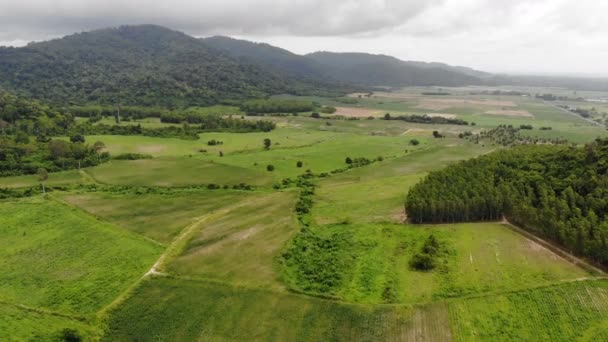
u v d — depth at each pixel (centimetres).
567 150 11194
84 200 11725
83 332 6456
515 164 11444
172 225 10112
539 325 6391
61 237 9475
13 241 9294
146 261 8406
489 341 6116
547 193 9562
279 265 8188
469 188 10356
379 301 6988
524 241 8844
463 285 7356
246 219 10494
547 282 7350
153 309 6962
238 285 7506
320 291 7319
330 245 9081
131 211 10975
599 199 8606
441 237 9156
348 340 6222
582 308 6694
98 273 8012
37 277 7894
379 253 8644
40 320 6688
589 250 7806
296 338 6294
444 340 6150
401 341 6166
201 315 6812
